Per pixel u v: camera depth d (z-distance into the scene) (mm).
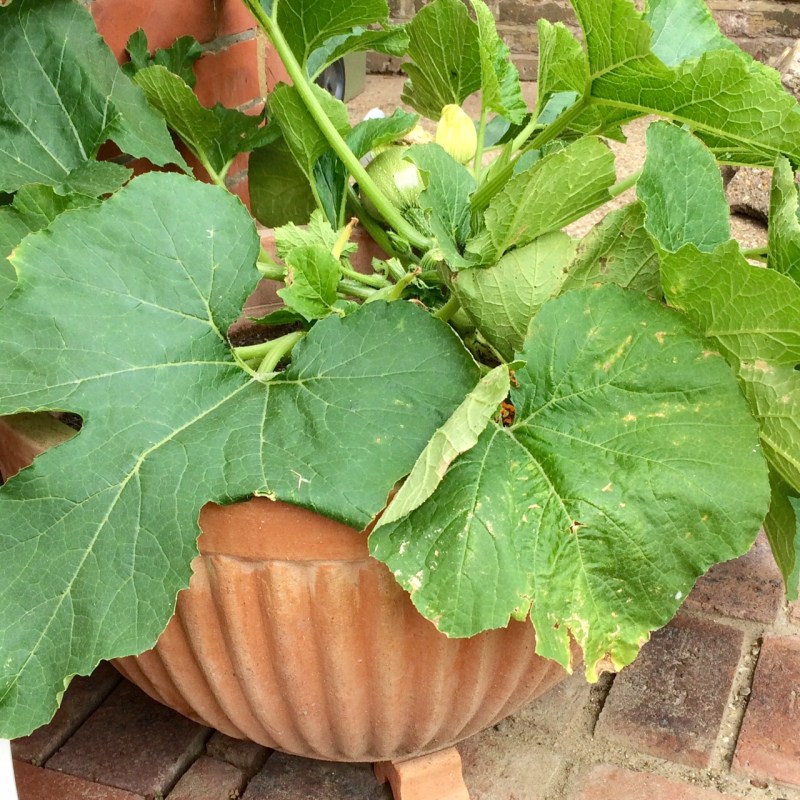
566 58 1039
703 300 868
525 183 896
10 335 865
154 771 1128
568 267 916
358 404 887
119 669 1079
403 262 1218
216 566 910
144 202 922
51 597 829
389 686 965
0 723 811
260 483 849
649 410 867
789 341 839
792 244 871
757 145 1010
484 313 959
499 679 1003
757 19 3568
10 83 1062
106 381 880
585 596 847
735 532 847
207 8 1349
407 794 1078
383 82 3359
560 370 887
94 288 895
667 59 1209
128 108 1108
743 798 1118
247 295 951
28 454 927
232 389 921
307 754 1081
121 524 846
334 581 902
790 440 873
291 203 1321
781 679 1241
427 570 842
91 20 1105
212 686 995
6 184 1036
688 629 1313
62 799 1098
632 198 1998
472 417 837
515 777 1140
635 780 1136
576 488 855
